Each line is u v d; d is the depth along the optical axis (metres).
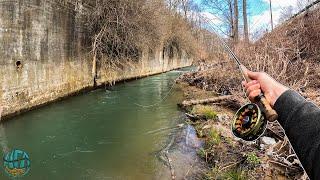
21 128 10.13
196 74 20.77
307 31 13.98
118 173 6.98
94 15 17.47
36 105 12.38
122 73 22.16
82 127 10.38
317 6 15.19
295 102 0.99
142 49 25.30
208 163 7.07
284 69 10.98
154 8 22.80
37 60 12.35
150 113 12.20
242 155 6.86
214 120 10.06
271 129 7.75
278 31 15.33
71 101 14.54
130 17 19.64
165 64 35.03
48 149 8.44
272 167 6.21
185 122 10.60
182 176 6.56
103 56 19.16
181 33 40.16
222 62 17.00
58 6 13.93
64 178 6.83
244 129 1.35
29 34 11.74
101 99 15.21
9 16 10.59
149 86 20.16
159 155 7.82
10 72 10.70
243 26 22.09
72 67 15.51
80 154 8.12
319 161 0.82
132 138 9.25
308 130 0.88
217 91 15.37
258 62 11.97
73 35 15.55
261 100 1.14
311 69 12.03
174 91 17.39
